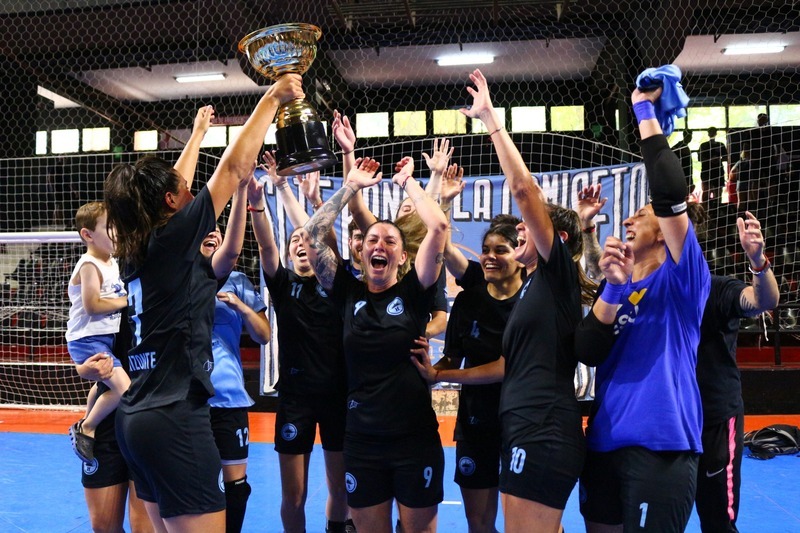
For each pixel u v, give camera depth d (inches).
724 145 462.0
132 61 540.1
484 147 520.1
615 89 520.7
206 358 90.5
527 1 440.5
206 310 90.6
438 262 111.2
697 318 92.8
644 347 91.0
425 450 110.2
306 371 138.3
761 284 108.2
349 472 112.7
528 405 94.7
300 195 273.4
